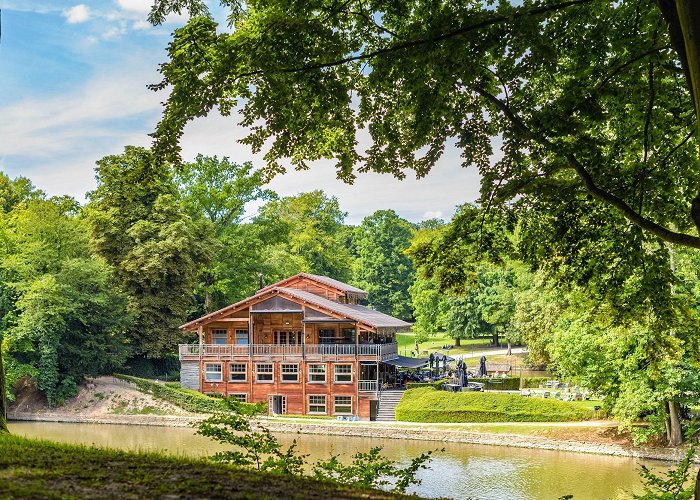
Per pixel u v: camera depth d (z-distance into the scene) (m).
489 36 12.21
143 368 63.47
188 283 63.22
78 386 57.16
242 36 13.52
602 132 18.28
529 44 12.41
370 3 14.53
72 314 55.66
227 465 9.25
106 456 8.59
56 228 57.66
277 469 10.48
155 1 13.45
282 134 14.77
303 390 54.41
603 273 15.74
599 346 38.34
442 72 12.66
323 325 58.12
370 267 114.94
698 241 11.03
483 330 92.25
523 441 42.47
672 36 11.28
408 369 68.44
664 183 14.86
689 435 12.79
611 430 41.72
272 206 75.00
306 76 13.24
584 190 14.70
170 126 13.20
